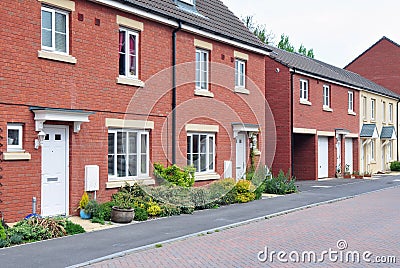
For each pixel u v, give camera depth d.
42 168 12.42
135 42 15.49
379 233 11.78
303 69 25.86
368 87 35.53
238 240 10.92
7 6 11.59
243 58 20.55
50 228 10.91
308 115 26.72
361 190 22.66
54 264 8.41
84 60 13.51
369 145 35.91
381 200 18.94
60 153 12.91
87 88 13.58
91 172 13.49
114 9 14.51
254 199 18.41
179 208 14.59
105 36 14.20
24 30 11.96
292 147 25.00
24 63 11.94
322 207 16.81
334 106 29.97
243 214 14.60
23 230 10.42
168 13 16.45
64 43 13.15
